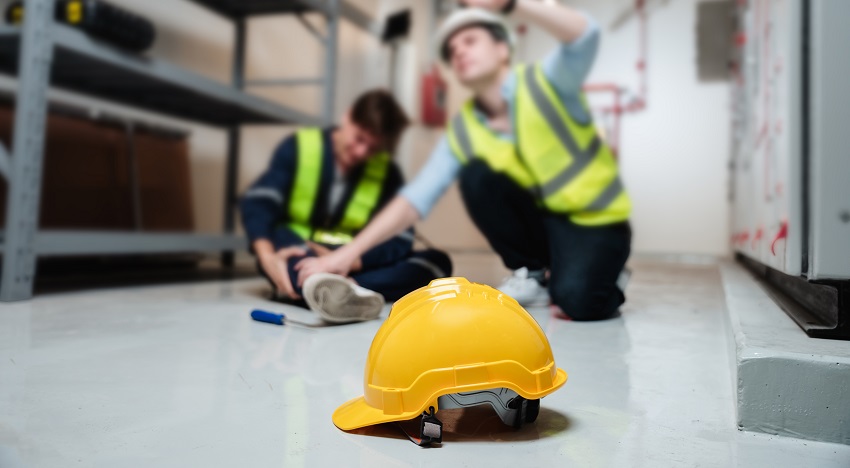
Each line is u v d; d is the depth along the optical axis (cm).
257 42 294
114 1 216
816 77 62
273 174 160
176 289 166
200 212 263
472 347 51
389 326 57
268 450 49
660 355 89
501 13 133
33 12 128
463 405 53
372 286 141
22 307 125
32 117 130
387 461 47
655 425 58
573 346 95
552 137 138
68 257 204
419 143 396
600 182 135
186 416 58
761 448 52
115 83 205
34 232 134
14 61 183
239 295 155
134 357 82
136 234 162
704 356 88
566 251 126
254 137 292
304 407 61
